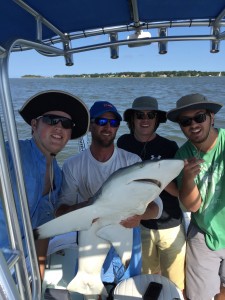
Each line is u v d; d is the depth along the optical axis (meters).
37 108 2.02
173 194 2.79
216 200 2.66
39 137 2.04
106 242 2.08
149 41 2.67
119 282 2.35
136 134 3.27
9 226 1.25
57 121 2.01
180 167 1.56
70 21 2.53
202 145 2.62
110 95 26.84
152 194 1.63
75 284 2.17
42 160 2.06
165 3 2.25
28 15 2.33
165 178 1.58
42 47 1.80
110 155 2.42
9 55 1.20
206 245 2.80
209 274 2.81
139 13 2.45
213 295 2.81
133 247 2.53
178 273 3.20
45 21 2.37
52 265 2.71
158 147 3.19
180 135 12.19
